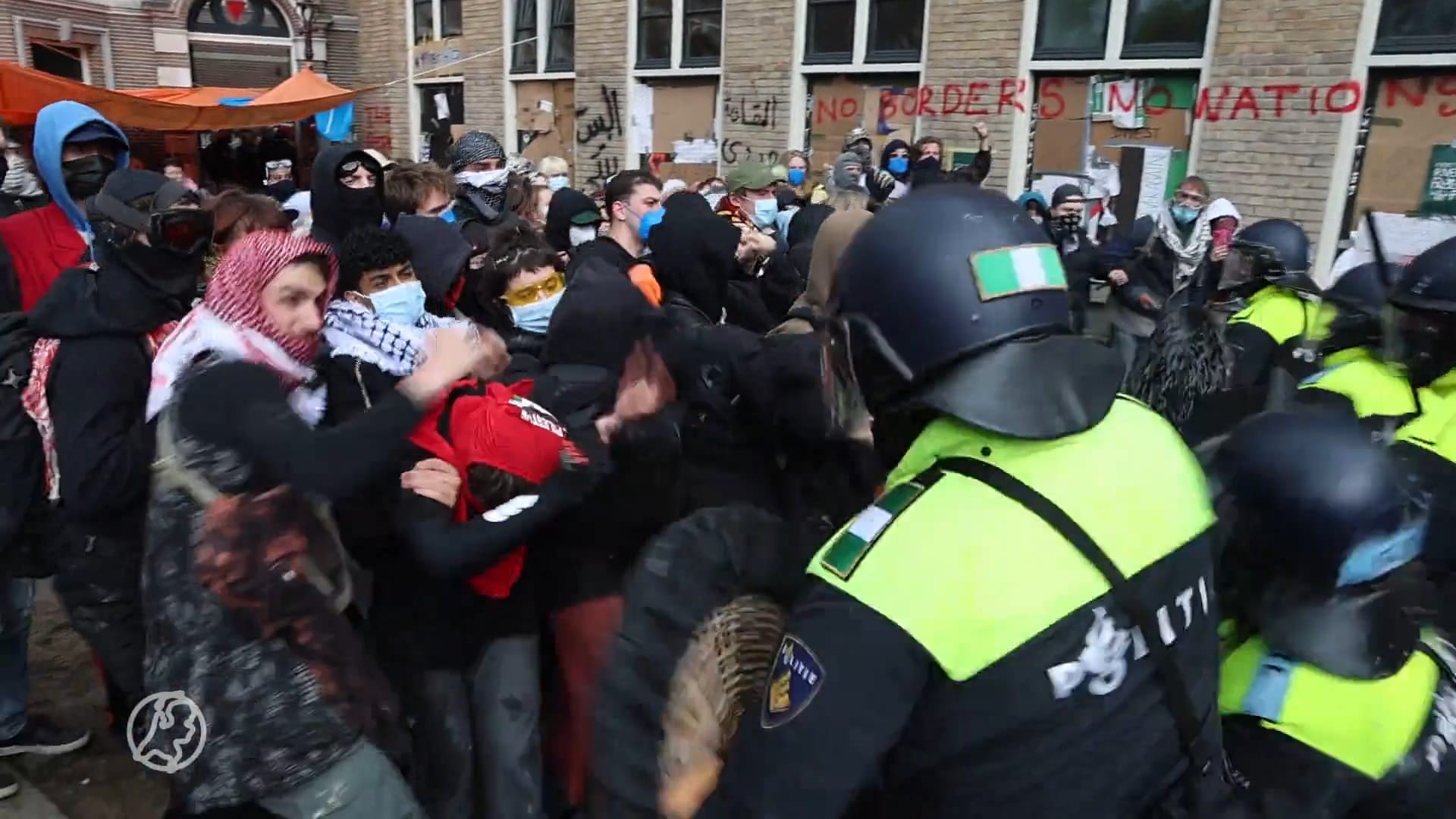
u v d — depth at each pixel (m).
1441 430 1.73
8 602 2.33
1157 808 0.96
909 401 0.99
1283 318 2.70
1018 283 0.94
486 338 1.84
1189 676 0.97
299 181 9.94
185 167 10.68
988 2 7.07
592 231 3.76
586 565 1.73
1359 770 1.15
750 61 8.77
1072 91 6.84
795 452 1.68
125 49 13.15
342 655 1.52
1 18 11.36
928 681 0.88
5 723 2.44
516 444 1.71
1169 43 6.35
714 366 1.80
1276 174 5.91
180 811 1.48
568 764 1.77
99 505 1.89
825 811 0.86
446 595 1.79
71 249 2.81
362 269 1.90
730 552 1.14
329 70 14.55
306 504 1.45
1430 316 1.77
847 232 1.94
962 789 0.90
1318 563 1.13
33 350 1.96
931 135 7.56
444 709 1.82
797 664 0.89
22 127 6.61
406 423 1.46
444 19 12.41
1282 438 1.17
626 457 1.72
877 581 0.89
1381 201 5.61
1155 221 4.75
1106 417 1.02
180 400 1.45
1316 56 5.65
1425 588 1.36
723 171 9.20
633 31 9.83
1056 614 0.88
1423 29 5.30
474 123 12.20
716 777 1.00
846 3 8.06
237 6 13.90
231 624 1.41
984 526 0.90
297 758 1.45
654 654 1.09
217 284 1.49
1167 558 0.95
